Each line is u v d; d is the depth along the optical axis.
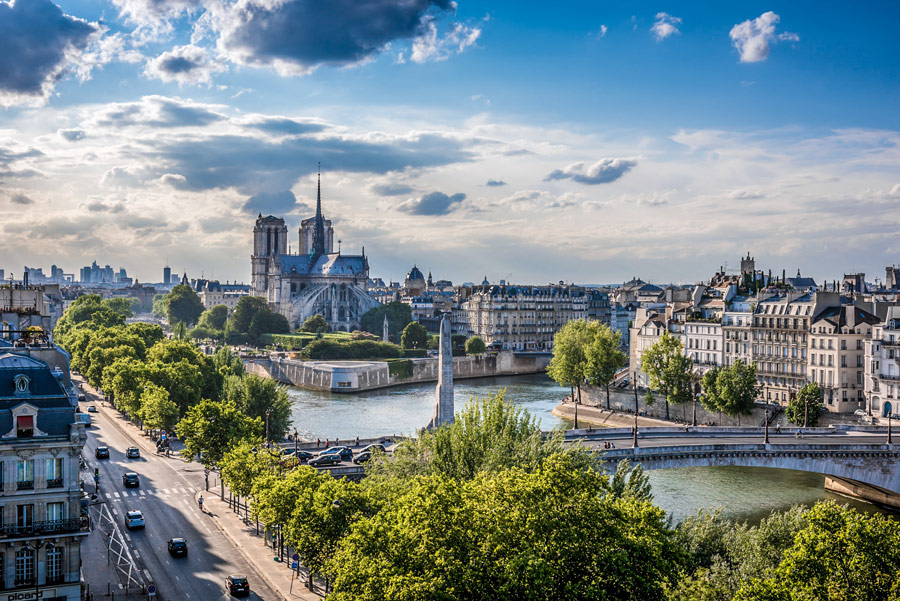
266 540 125.62
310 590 106.56
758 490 173.38
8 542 90.69
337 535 101.12
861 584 76.88
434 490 90.19
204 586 107.19
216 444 156.75
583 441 175.00
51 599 92.56
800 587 78.12
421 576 81.50
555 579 79.88
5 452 91.25
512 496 88.62
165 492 152.38
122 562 115.06
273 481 120.56
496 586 81.12
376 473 131.88
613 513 86.19
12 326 166.75
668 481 180.75
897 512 160.75
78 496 94.50
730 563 103.19
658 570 81.75
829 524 82.25
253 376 198.75
